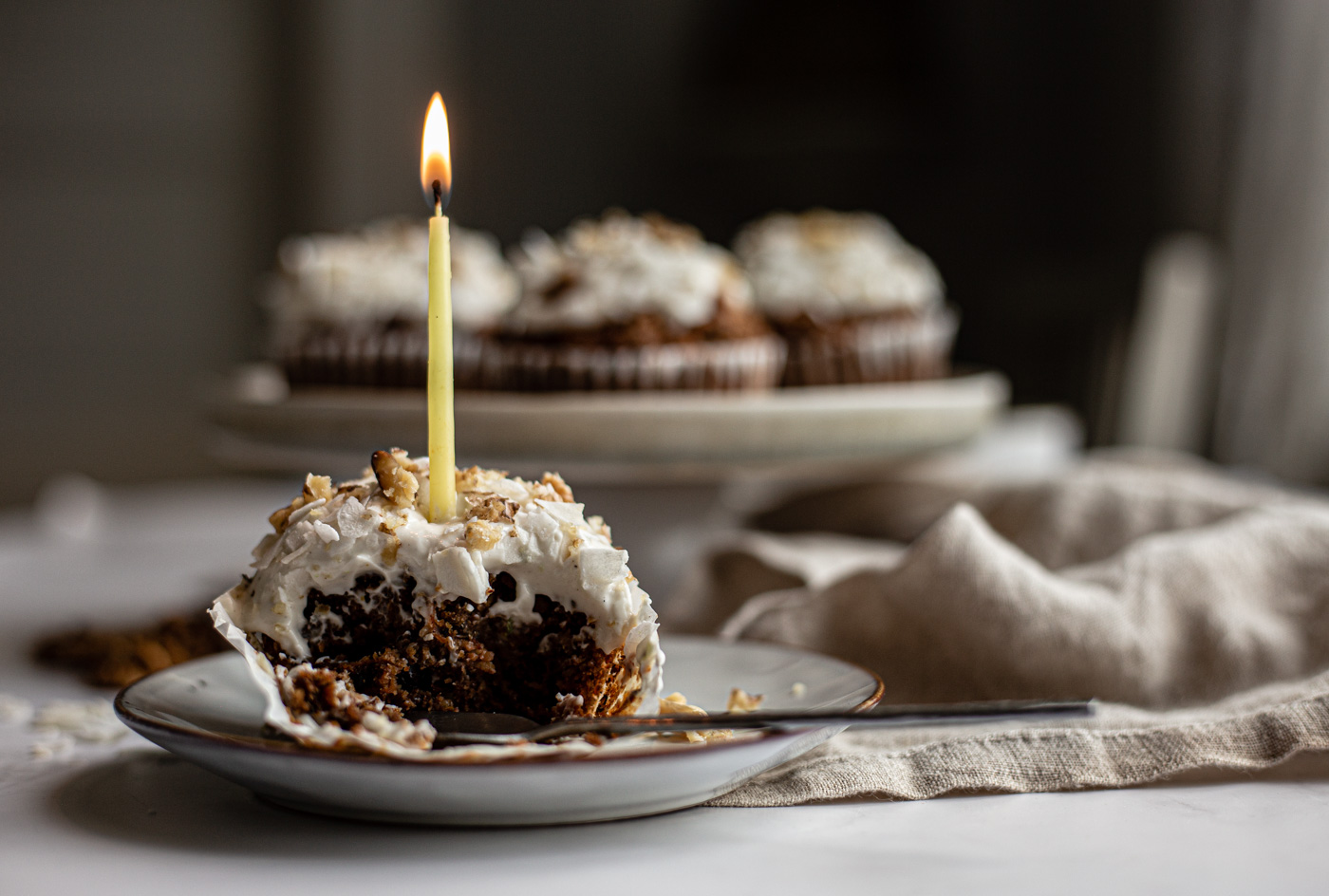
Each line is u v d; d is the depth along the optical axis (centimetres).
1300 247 164
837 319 95
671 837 42
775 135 203
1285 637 51
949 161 203
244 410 67
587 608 45
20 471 180
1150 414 127
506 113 201
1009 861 41
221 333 192
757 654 50
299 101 188
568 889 39
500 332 74
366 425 63
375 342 84
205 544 84
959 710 41
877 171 206
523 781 40
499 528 44
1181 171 181
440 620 44
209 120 186
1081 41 191
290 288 89
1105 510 61
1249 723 46
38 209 178
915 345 96
